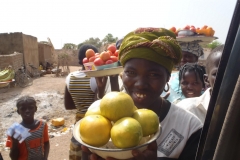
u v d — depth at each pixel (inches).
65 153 200.1
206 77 101.6
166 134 56.6
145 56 49.0
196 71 109.3
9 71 518.9
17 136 118.6
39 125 128.3
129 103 39.9
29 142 122.3
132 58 51.2
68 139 229.5
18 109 125.1
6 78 507.5
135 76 51.5
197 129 55.8
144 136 40.7
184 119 57.1
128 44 51.0
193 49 147.3
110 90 97.7
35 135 124.6
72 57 1278.3
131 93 53.1
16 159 120.4
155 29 54.1
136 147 35.8
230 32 29.1
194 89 110.4
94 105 50.5
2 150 206.1
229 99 28.9
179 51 53.2
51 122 281.0
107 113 39.6
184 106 86.7
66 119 291.4
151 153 37.8
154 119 40.3
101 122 37.8
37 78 703.7
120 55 55.3
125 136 35.2
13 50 677.9
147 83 50.5
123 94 40.9
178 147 56.0
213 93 31.1
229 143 27.7
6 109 339.3
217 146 28.8
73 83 110.3
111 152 37.2
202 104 83.1
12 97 418.0
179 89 120.6
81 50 139.4
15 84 521.0
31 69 749.9
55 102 376.2
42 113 316.2
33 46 816.3
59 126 266.8
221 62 30.1
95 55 104.7
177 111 58.4
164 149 56.4
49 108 339.9
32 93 450.3
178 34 155.8
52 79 675.4
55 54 1208.2
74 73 112.7
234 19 28.6
